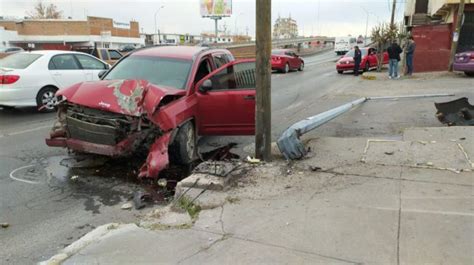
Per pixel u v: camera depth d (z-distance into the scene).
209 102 6.38
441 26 20.48
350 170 5.01
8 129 8.44
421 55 21.05
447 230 3.40
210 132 6.54
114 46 70.56
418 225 3.51
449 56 20.08
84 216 4.34
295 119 9.75
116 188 5.14
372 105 10.86
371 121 8.82
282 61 25.84
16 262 3.44
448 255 3.04
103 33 67.56
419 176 4.66
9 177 5.47
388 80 18.06
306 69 30.16
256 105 5.37
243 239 3.47
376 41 25.08
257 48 5.16
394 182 4.53
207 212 4.05
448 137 6.11
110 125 5.22
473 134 6.12
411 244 3.22
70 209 4.51
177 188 4.62
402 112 9.64
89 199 4.79
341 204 4.04
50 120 9.45
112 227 3.84
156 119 5.22
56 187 5.14
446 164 4.96
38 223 4.17
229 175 4.84
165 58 6.87
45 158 6.30
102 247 3.43
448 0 19.25
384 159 5.31
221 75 6.52
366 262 3.02
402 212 3.77
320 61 42.88
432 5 25.75
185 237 3.55
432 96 11.26
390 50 18.77
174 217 4.00
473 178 4.51
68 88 5.69
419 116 9.07
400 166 5.03
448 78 17.28
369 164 5.18
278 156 5.72
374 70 25.81
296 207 4.04
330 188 4.48
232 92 6.44
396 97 11.30
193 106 6.09
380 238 3.34
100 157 6.25
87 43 65.56
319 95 14.20
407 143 5.87
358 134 7.69
